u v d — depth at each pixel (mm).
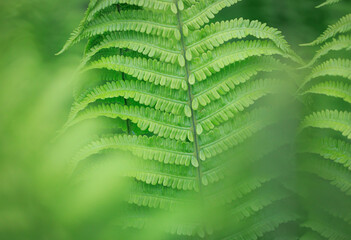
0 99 821
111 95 756
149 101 759
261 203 755
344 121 744
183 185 753
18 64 863
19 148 789
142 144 753
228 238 751
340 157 748
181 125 760
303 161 766
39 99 828
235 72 764
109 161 752
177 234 751
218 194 754
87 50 788
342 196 758
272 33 766
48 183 765
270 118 763
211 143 758
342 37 761
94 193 747
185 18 768
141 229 748
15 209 756
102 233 747
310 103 776
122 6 788
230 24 767
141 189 753
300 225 759
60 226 750
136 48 763
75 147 773
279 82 771
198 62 763
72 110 761
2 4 930
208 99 761
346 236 751
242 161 757
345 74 745
